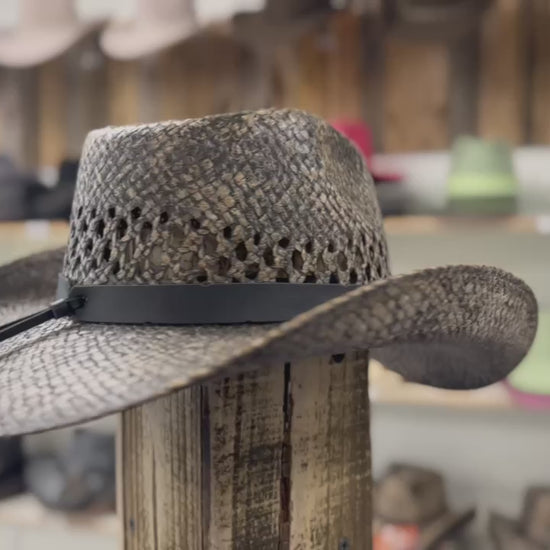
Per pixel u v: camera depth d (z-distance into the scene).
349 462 0.58
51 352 0.52
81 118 1.88
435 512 1.67
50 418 0.43
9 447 1.82
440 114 1.66
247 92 1.74
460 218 1.52
